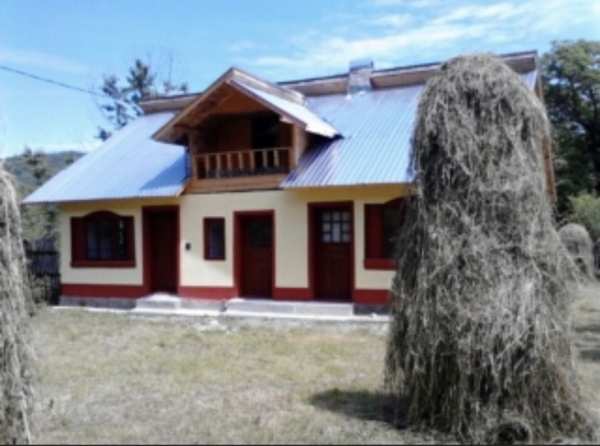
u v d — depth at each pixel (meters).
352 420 5.75
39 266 16.81
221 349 9.70
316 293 13.62
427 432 5.27
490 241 5.24
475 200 5.36
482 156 5.41
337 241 13.56
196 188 14.76
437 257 5.32
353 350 9.58
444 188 5.48
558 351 5.24
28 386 5.39
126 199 15.11
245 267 14.60
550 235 5.41
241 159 14.32
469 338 5.07
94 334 11.34
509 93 5.53
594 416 5.52
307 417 5.84
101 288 15.86
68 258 16.28
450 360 5.20
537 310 5.12
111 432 5.36
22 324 5.41
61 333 11.44
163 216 15.69
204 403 6.42
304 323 12.41
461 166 5.40
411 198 5.86
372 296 12.76
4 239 5.37
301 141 13.82
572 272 5.50
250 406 6.30
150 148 17.33
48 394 6.81
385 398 6.58
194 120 14.59
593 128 35.81
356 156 13.32
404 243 5.81
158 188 14.75
